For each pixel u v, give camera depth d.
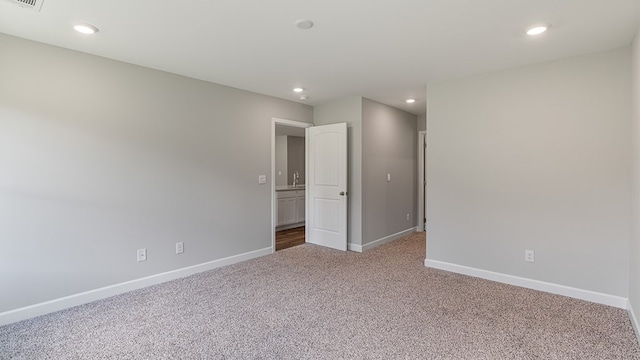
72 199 2.81
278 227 6.26
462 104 3.58
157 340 2.23
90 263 2.92
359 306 2.77
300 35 2.51
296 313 2.64
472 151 3.52
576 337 2.25
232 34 2.49
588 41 2.60
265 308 2.74
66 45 2.71
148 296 3.02
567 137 2.96
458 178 3.63
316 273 3.66
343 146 4.62
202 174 3.74
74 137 2.81
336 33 2.47
